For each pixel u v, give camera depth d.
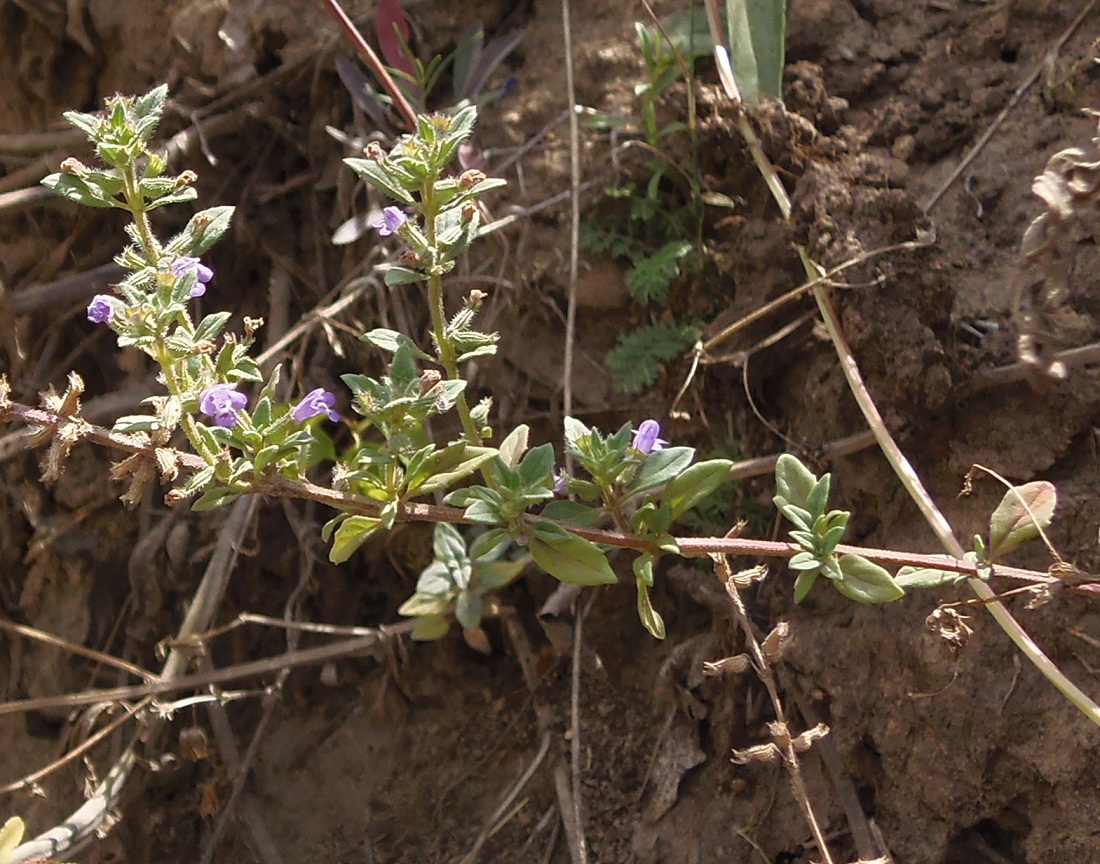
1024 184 0.34
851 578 0.28
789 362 0.34
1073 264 0.32
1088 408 0.31
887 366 0.32
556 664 0.36
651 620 0.29
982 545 0.29
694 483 0.29
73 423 0.26
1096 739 0.30
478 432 0.30
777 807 0.32
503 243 0.37
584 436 0.28
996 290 0.33
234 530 0.37
